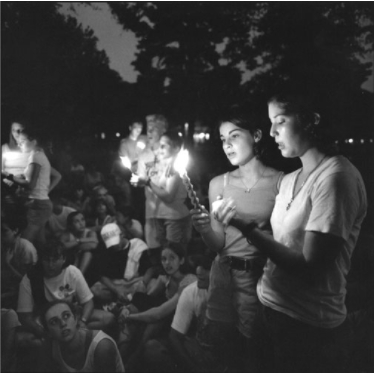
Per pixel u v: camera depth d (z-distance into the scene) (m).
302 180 1.93
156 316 3.46
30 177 4.30
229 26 9.31
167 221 4.01
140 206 5.06
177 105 9.61
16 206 4.17
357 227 1.91
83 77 8.70
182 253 3.77
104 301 3.67
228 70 9.48
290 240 1.89
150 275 3.82
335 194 1.78
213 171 5.55
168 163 4.05
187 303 3.19
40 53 7.98
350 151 6.61
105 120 9.22
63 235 4.18
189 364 3.03
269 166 2.58
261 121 2.56
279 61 8.77
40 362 3.12
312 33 8.27
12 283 3.50
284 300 1.92
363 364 2.83
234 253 2.61
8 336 3.15
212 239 2.59
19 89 7.48
